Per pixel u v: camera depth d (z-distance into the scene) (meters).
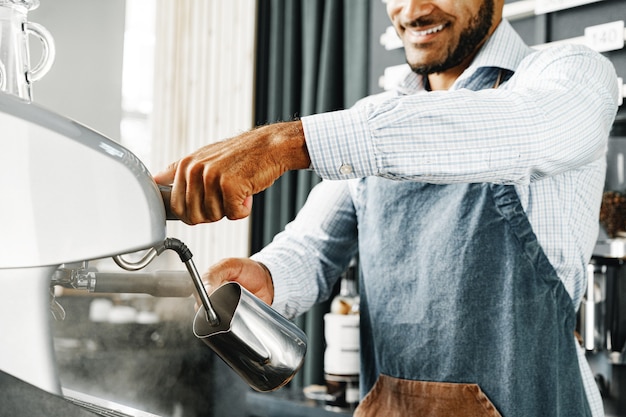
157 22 3.53
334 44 2.68
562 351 1.30
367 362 1.47
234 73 3.16
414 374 1.34
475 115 0.95
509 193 1.27
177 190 0.83
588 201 1.32
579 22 1.82
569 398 1.30
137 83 3.74
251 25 3.05
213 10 3.28
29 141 0.61
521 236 1.27
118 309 1.95
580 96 1.07
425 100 0.96
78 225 0.63
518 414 1.26
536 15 1.90
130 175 0.67
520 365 1.26
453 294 1.30
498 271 1.28
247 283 1.35
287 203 2.80
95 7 3.57
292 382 2.63
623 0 1.73
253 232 3.02
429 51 1.42
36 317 0.63
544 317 1.27
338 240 1.55
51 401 0.59
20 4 0.78
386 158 0.93
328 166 0.92
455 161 0.94
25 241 0.61
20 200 0.60
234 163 0.85
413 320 1.35
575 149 1.03
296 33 2.88
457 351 1.29
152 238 0.69
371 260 1.43
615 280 1.85
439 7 1.39
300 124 0.93
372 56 2.27
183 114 3.42
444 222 1.33
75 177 0.63
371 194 1.45
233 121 3.15
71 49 3.51
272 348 0.90
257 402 2.27
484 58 1.39
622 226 1.82
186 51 3.42
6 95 0.62
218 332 0.87
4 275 0.61
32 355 0.62
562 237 1.28
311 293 1.51
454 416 1.29
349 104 2.61
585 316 1.84
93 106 3.57
